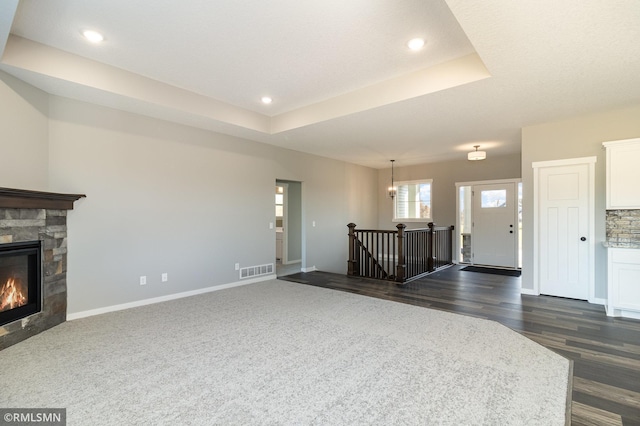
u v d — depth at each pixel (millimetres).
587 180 4484
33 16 2672
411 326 3537
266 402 2115
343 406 2070
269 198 6246
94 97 3766
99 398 2160
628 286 3789
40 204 3344
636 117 4117
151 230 4531
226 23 2760
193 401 2127
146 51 3266
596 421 1943
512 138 5762
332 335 3273
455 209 8180
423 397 2170
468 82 3361
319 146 6449
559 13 2219
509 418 1948
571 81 3332
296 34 2928
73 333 3348
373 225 9375
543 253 4879
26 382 2365
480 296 4844
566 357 2795
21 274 3225
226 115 4777
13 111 3201
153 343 3084
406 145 6363
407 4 2488
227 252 5496
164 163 4676
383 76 3865
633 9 2166
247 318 3824
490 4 2125
